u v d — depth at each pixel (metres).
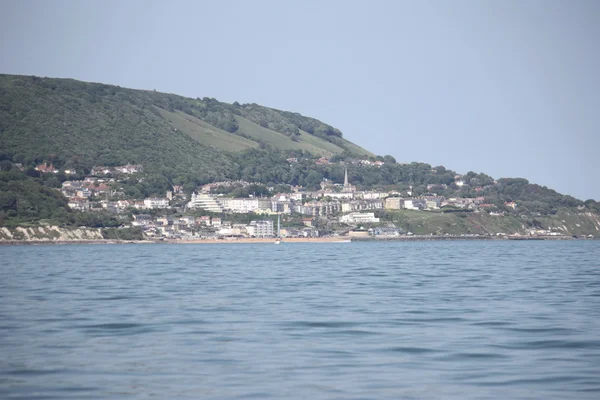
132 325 126.88
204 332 118.81
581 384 82.62
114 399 77.88
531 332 116.94
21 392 80.69
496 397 77.62
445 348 103.56
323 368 91.31
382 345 106.19
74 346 106.81
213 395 78.94
